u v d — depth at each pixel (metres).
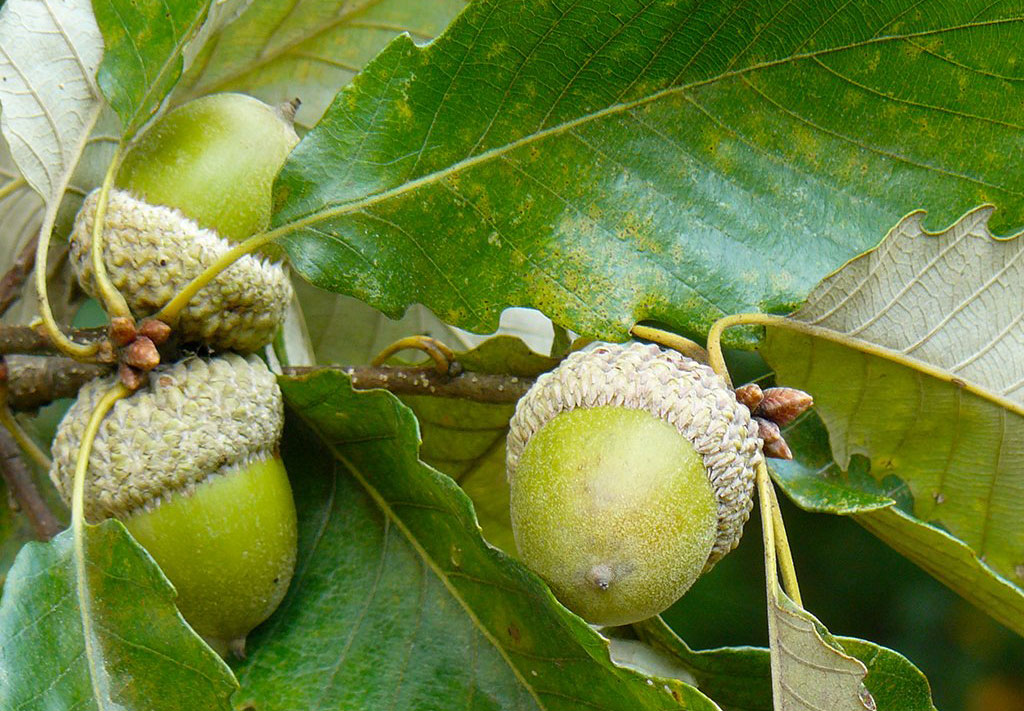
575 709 0.35
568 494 0.33
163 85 0.35
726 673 0.36
